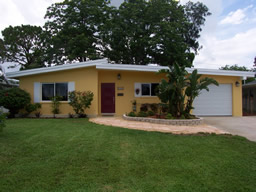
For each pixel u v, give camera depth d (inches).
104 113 439.2
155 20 754.8
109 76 442.6
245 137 212.7
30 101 401.1
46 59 816.3
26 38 975.6
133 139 191.9
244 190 96.4
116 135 208.5
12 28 949.8
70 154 146.0
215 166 126.0
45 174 112.2
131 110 439.2
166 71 322.3
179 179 107.3
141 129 249.3
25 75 405.1
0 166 122.6
